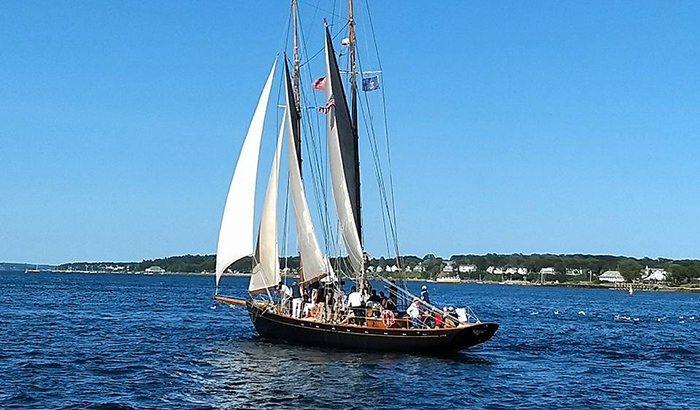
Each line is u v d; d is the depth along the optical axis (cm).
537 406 3831
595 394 4191
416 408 3709
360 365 4803
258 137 6025
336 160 5553
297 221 5869
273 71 6084
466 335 4956
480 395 4044
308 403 3756
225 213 6050
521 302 17238
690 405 3966
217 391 4022
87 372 4569
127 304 12306
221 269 6044
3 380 4203
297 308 5609
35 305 11350
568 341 7225
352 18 5644
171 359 5144
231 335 6931
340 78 5594
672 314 13475
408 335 5050
